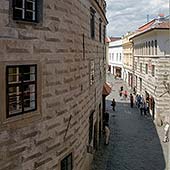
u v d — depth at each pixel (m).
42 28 10.95
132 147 25.14
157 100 34.00
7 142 9.77
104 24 31.47
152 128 31.91
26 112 10.41
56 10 11.77
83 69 16.58
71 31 13.48
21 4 10.13
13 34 9.79
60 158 12.52
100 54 27.47
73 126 14.01
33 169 10.82
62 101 12.57
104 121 30.94
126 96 52.03
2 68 9.48
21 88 10.21
